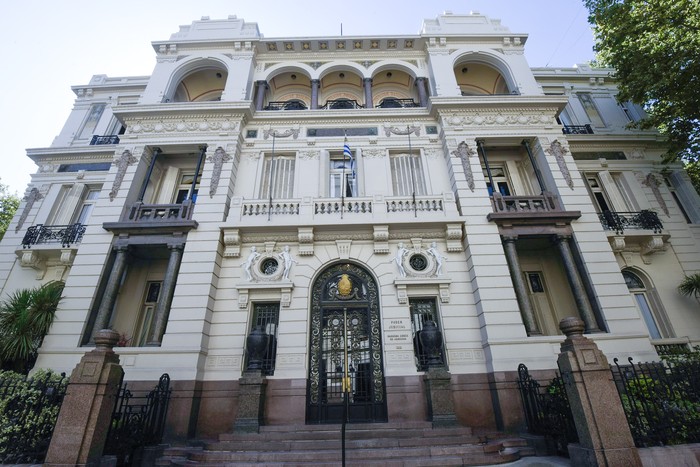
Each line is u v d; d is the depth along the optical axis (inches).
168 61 625.6
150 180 548.1
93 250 460.4
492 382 387.2
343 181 526.6
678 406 250.8
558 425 300.0
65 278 541.0
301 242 462.9
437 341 384.5
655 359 390.0
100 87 726.5
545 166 526.0
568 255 459.5
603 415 230.5
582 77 716.0
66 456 229.6
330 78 671.1
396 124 576.1
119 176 511.8
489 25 676.1
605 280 440.1
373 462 276.4
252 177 531.8
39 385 278.8
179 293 425.7
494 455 291.3
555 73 722.8
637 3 492.1
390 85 687.7
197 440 347.3
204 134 545.3
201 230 466.6
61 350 398.0
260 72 637.3
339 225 463.2
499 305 419.2
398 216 479.2
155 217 500.1
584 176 611.5
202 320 410.6
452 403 358.0
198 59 627.2
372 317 437.1
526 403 354.0
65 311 422.9
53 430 245.6
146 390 373.1
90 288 436.8
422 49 655.1
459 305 435.8
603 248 460.1
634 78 508.1
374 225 464.8
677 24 464.1
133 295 492.7
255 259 457.4
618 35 510.3
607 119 668.7
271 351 421.7
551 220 475.2
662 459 223.1
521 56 633.0
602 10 530.0
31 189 614.2
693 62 457.4
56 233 557.6
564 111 684.7
